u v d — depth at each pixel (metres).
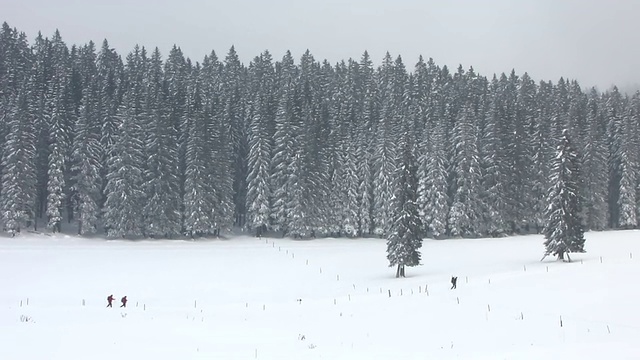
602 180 91.62
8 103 83.25
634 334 25.12
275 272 56.66
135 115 82.19
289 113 88.06
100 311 34.34
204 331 27.55
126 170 76.12
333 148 88.31
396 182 53.53
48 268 54.22
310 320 31.58
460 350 22.38
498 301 34.38
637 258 48.84
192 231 79.88
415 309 33.62
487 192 88.31
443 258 64.06
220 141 84.12
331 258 65.62
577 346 21.61
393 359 20.28
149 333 26.53
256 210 84.31
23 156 73.00
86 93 84.88
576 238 53.19
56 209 75.12
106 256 62.22
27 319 29.77
